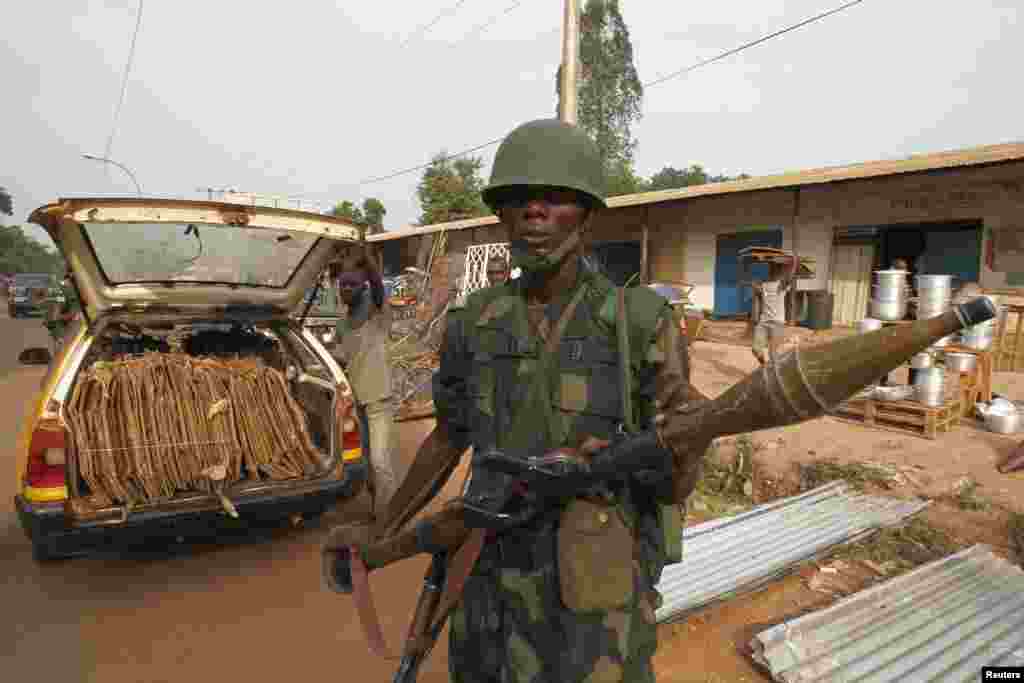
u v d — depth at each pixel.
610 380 1.09
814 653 2.39
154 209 3.08
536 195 1.10
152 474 3.10
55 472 2.86
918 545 3.39
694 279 15.12
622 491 1.12
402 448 5.55
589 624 1.05
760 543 3.37
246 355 4.32
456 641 1.27
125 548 3.59
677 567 3.11
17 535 3.75
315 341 4.11
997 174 10.19
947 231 10.95
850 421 5.50
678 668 2.45
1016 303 9.83
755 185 11.87
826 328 11.85
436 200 31.08
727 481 4.51
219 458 3.28
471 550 1.14
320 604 3.01
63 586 3.18
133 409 3.28
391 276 27.36
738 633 2.67
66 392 3.02
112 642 2.69
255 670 2.49
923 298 5.57
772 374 0.80
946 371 5.71
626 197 14.52
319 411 3.87
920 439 4.91
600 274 1.19
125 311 3.64
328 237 3.51
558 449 1.02
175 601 3.03
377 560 1.34
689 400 1.00
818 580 3.07
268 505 3.22
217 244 3.69
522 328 1.15
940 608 2.70
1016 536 3.39
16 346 12.74
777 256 11.42
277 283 4.12
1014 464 4.17
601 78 37.34
